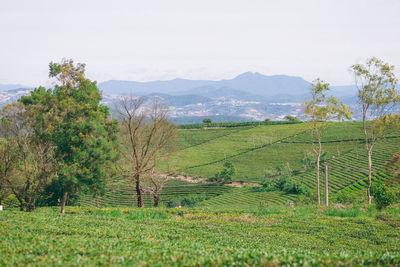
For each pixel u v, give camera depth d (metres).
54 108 44.22
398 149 101.25
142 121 53.25
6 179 44.97
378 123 51.62
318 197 49.88
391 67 47.88
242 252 10.02
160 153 56.59
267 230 20.98
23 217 19.25
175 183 99.12
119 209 32.44
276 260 8.87
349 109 53.00
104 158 42.62
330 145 120.56
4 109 43.31
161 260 9.18
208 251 10.54
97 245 11.14
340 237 19.33
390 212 30.12
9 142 45.16
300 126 157.88
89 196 82.44
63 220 19.16
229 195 86.12
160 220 23.88
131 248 10.87
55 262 8.74
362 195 60.75
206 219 25.94
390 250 16.11
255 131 159.50
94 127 41.91
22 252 9.84
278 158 118.94
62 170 38.31
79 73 50.69
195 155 131.75
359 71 49.81
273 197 81.44
